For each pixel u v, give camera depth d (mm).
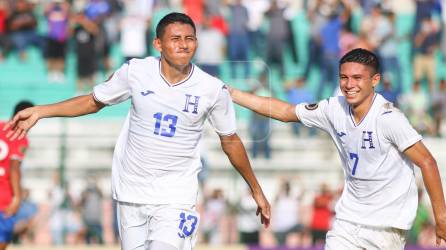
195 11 65688
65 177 60188
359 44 66312
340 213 25969
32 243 56656
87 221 56750
